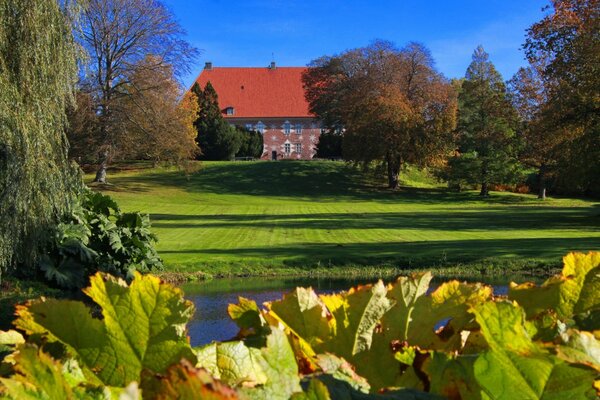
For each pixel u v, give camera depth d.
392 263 16.31
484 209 36.97
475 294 1.11
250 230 24.25
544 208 38.03
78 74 10.70
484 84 44.91
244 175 50.84
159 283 0.79
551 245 18.17
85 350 0.80
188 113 46.44
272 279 14.96
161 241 20.62
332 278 15.06
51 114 9.84
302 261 16.48
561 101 22.98
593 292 1.13
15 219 9.48
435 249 17.75
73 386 0.71
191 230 24.34
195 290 13.37
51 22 9.70
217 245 19.61
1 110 9.12
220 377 0.86
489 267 15.67
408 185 51.38
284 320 1.03
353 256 16.89
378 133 44.31
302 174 51.81
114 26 35.16
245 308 1.11
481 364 0.75
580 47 21.58
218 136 62.75
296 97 80.69
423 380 0.98
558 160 28.72
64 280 11.37
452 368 0.86
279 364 0.71
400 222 27.62
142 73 35.66
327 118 55.94
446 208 37.84
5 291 10.41
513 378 0.73
